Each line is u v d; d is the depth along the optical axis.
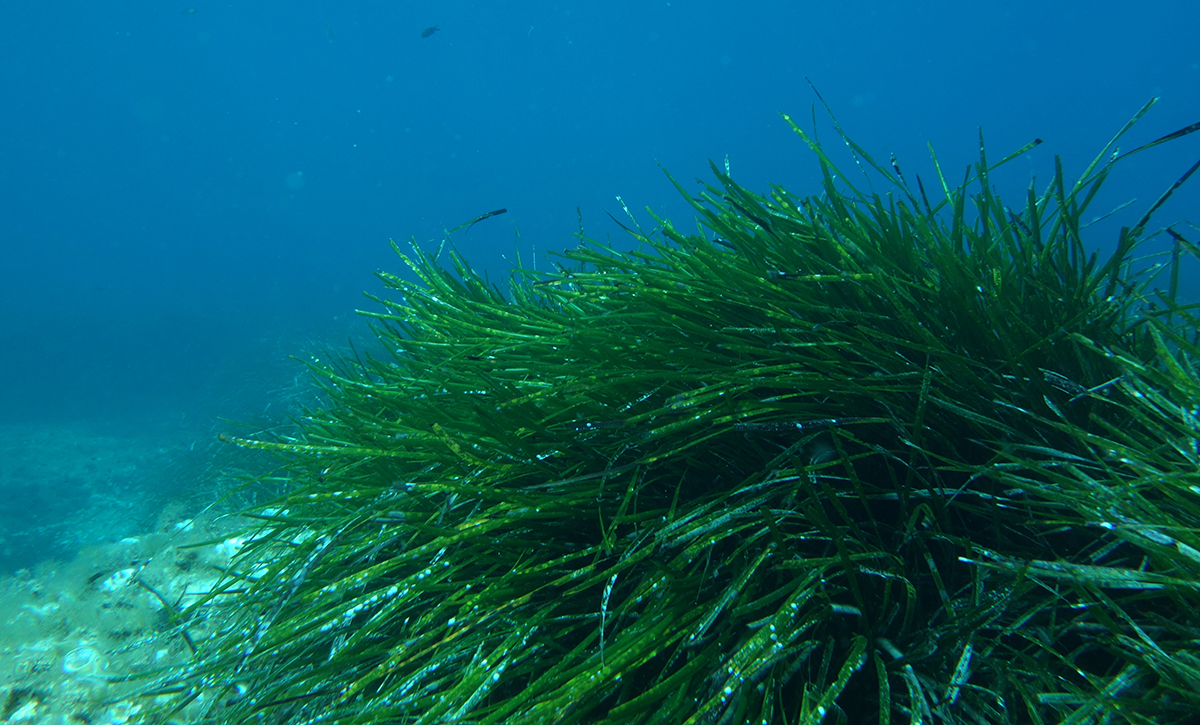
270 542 1.07
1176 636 0.66
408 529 0.84
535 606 0.77
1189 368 0.74
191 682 0.88
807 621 0.68
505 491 0.79
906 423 0.79
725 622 0.71
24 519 3.89
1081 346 0.82
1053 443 0.78
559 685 0.71
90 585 1.42
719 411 0.79
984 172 0.89
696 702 0.66
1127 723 0.60
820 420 0.78
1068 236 0.86
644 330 0.93
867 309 0.87
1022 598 0.71
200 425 4.93
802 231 0.96
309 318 13.62
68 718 1.05
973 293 0.82
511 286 1.40
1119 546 0.71
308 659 0.86
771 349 0.84
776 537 0.70
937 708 0.63
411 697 0.72
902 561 0.72
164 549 1.53
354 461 0.97
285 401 2.98
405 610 0.85
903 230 0.89
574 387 0.84
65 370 13.15
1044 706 0.65
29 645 1.22
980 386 0.79
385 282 1.31
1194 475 0.65
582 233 1.20
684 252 1.00
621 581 0.78
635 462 0.79
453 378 1.00
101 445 6.55
